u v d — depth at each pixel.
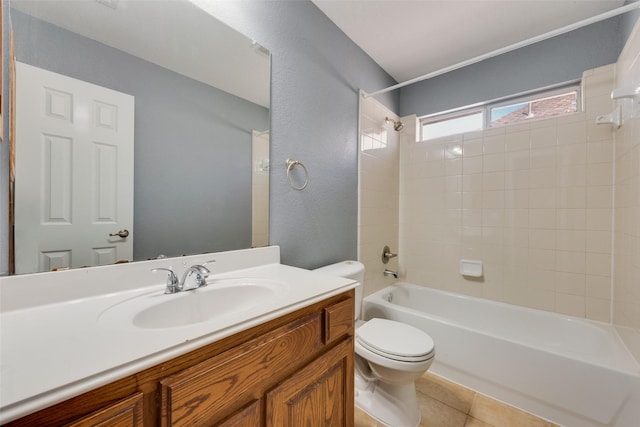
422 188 2.37
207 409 0.54
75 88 0.79
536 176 1.85
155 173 0.96
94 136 0.82
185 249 1.03
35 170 0.72
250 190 1.25
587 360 1.20
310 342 0.79
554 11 1.58
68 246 0.78
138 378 0.47
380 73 2.19
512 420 1.29
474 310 2.03
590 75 1.67
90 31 0.82
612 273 1.60
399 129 2.31
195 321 0.85
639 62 1.26
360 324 1.60
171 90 1.00
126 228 0.89
